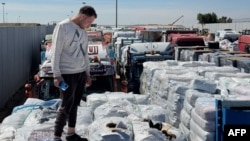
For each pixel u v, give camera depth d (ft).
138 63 42.57
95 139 13.61
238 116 13.83
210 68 27.76
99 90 29.50
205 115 15.48
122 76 50.80
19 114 17.60
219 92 20.13
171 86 22.02
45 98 29.12
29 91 29.84
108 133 13.52
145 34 84.12
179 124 20.75
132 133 14.39
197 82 20.06
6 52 44.86
